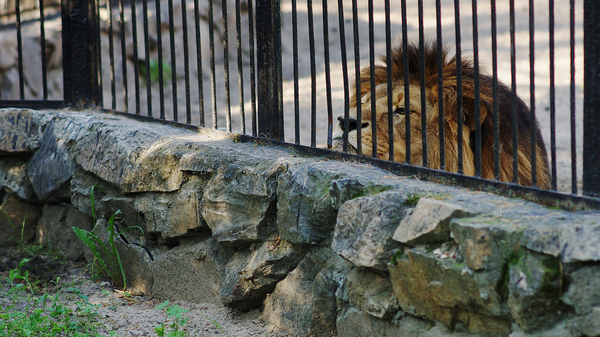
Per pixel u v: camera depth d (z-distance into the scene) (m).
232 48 17.69
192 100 15.32
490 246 3.14
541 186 5.42
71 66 7.27
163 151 5.48
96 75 7.31
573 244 2.87
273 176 4.61
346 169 4.33
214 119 5.74
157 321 5.09
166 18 15.87
